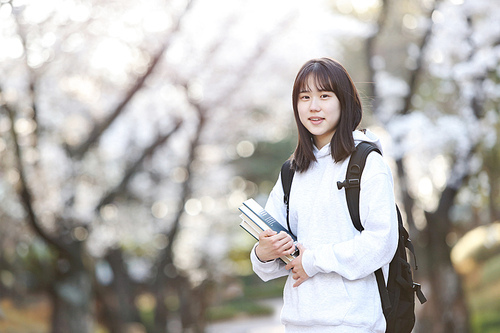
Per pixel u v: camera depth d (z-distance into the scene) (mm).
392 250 1993
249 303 25031
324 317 2025
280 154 25094
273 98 13016
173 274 14219
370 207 2012
